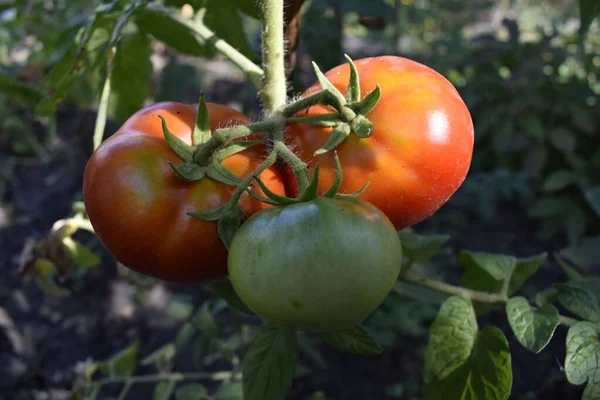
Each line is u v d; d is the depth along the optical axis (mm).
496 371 324
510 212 1029
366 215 243
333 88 268
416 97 274
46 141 1132
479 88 1080
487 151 1101
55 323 790
